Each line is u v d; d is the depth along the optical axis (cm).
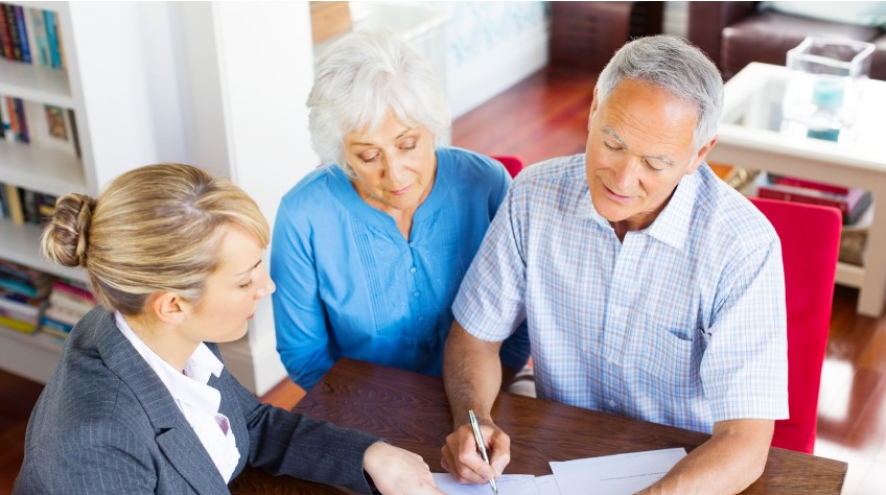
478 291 172
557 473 144
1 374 296
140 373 124
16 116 271
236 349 276
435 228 179
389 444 146
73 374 123
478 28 461
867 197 321
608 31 502
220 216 118
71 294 278
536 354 175
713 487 138
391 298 182
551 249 164
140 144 251
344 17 327
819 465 143
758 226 148
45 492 119
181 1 238
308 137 273
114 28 235
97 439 118
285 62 258
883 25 416
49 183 252
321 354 189
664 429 152
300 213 175
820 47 298
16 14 255
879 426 260
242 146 254
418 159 163
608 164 140
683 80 132
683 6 500
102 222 116
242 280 123
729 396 147
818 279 173
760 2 452
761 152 287
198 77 246
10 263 282
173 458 126
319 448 146
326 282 181
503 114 466
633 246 155
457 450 146
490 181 184
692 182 151
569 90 493
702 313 154
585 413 157
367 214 175
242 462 148
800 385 178
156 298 119
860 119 298
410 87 156
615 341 164
